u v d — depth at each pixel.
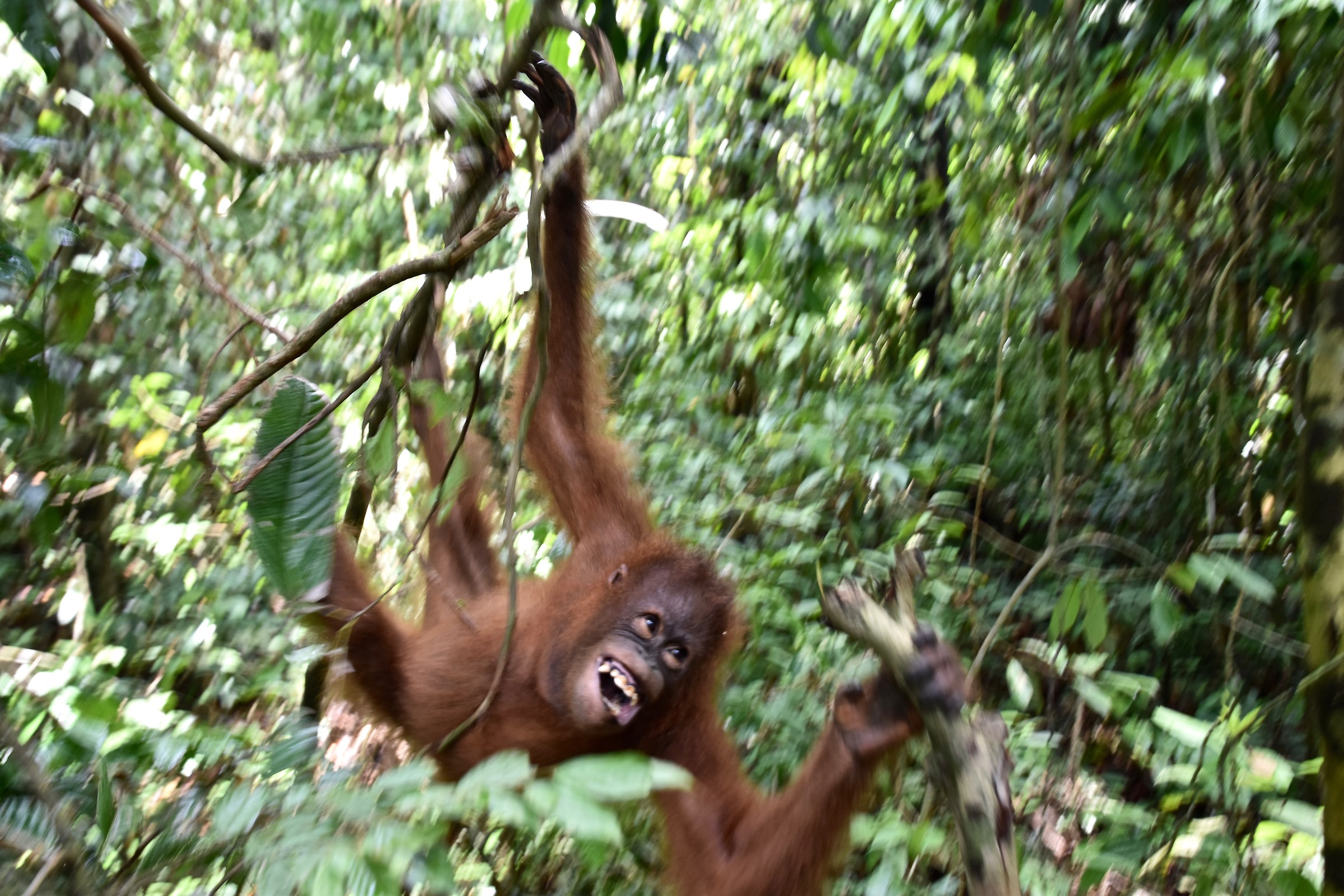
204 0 5.74
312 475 2.28
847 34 5.18
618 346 5.51
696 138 5.75
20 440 3.27
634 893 3.29
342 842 1.53
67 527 4.57
